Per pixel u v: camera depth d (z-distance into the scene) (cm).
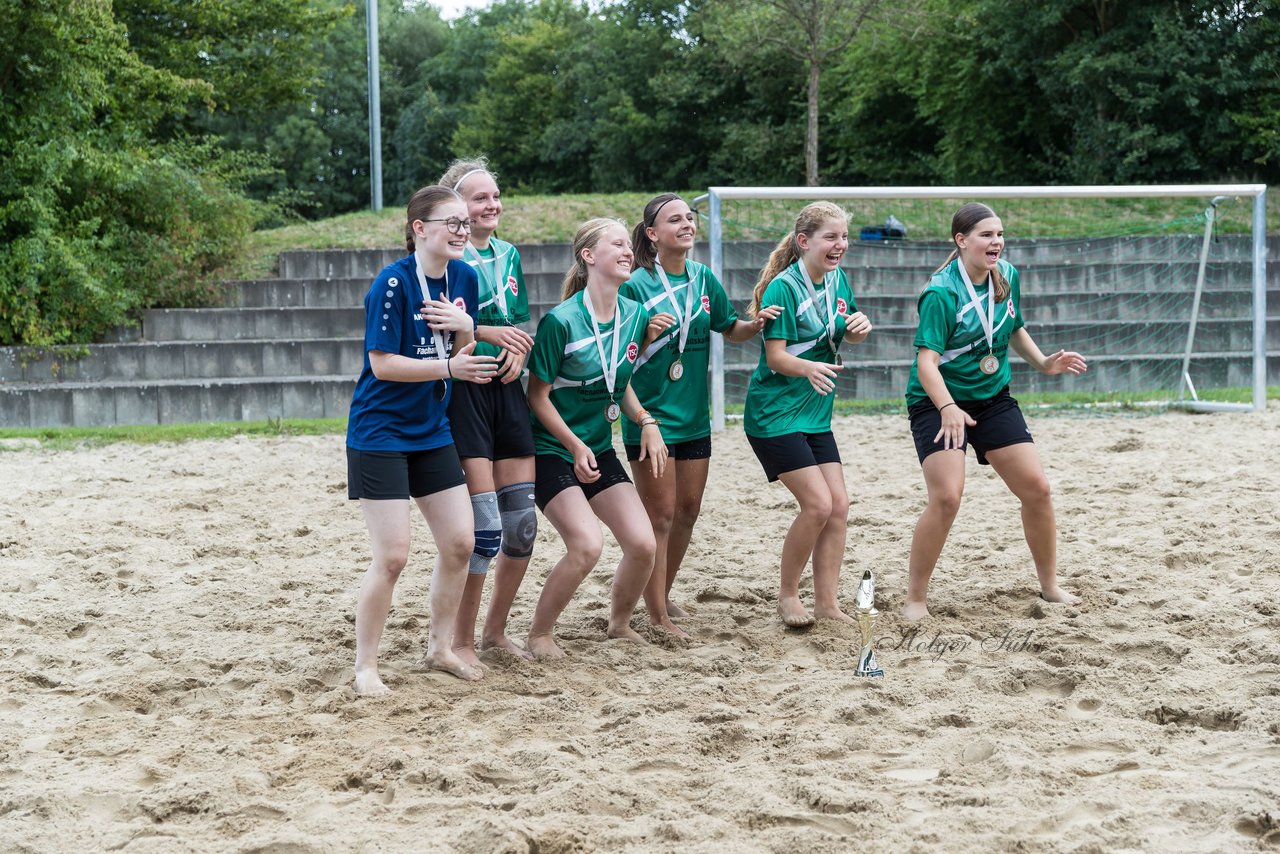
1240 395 1429
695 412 543
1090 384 1520
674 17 4103
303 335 1666
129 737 410
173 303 1709
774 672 480
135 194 1708
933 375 538
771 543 730
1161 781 348
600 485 508
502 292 490
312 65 2780
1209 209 1345
